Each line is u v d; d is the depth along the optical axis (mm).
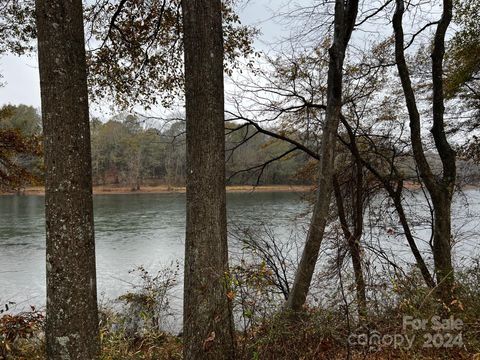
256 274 3430
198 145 3701
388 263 4066
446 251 5652
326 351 3209
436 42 5988
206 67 3703
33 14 5840
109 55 6547
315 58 6926
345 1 5277
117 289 11430
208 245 3660
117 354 3916
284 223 13391
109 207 34875
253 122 6879
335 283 4559
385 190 8328
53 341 3482
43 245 18172
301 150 7898
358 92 7480
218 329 3434
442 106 6039
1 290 11852
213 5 3770
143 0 6285
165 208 34062
